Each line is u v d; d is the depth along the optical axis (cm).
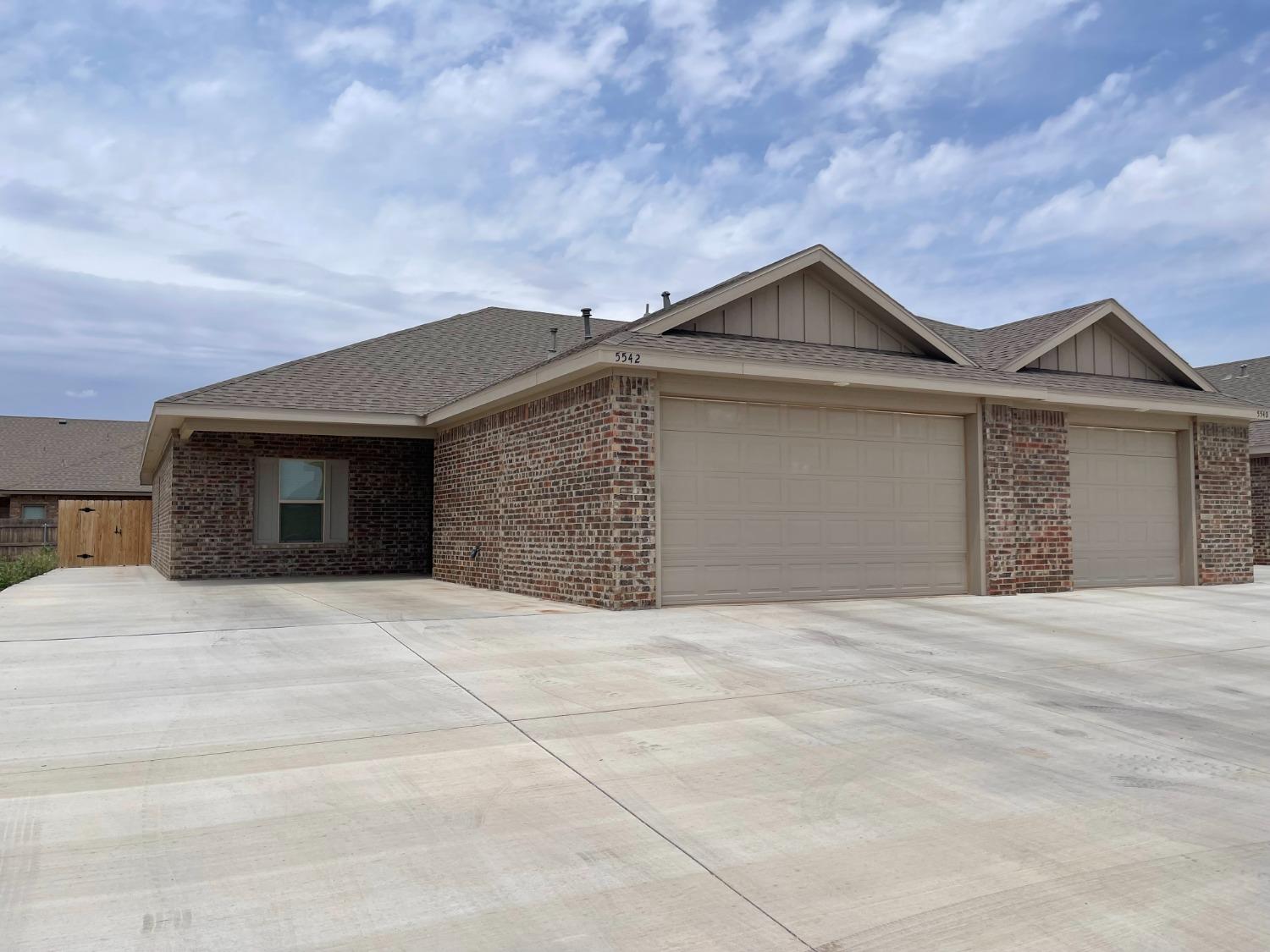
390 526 1844
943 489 1387
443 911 336
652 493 1152
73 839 395
